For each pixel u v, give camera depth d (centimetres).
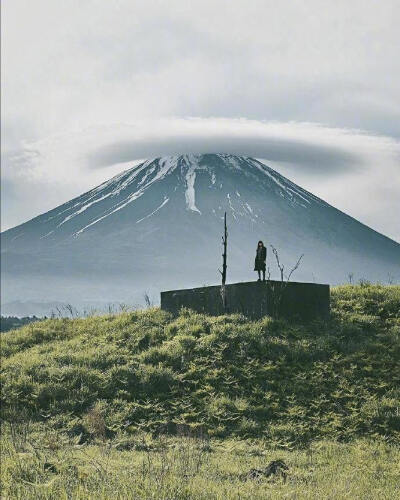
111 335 4372
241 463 2380
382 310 4353
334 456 2630
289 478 2103
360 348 3834
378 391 3441
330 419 3203
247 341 3878
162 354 3881
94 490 1598
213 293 4456
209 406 3303
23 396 3522
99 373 3706
